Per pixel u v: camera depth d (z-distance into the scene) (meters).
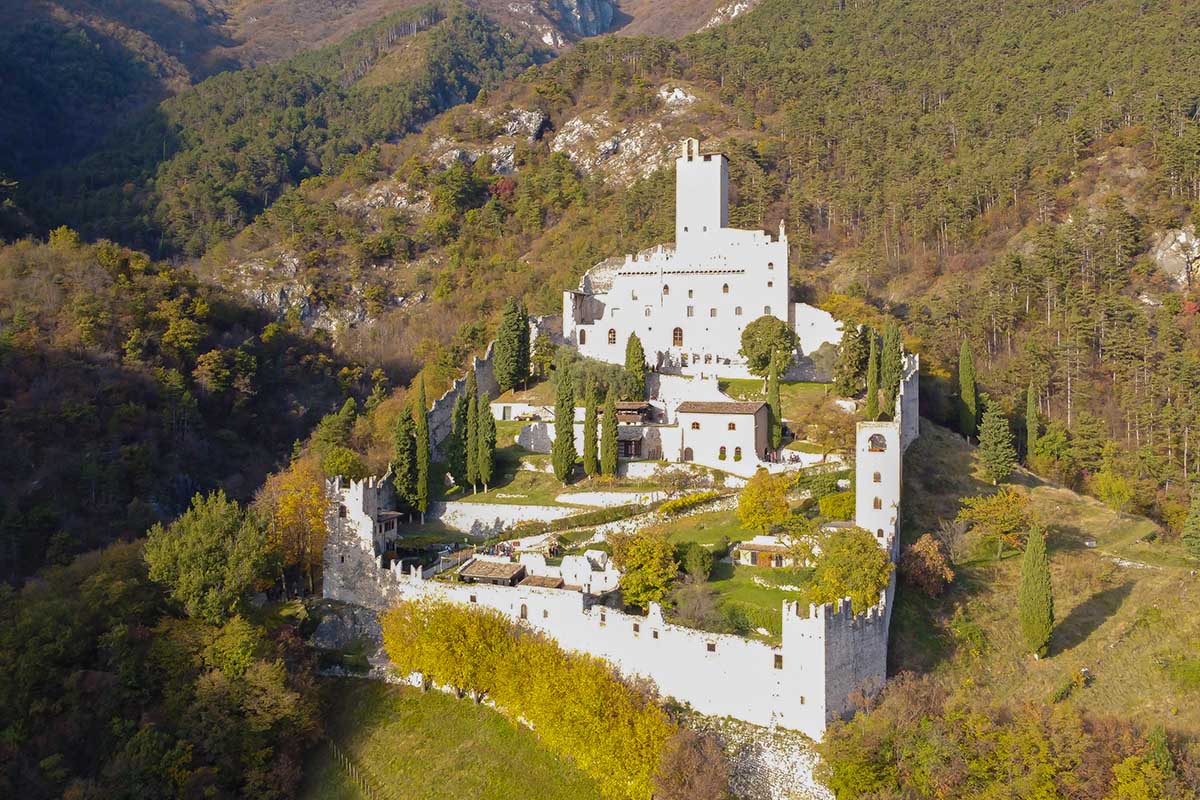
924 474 124.19
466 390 149.75
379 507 124.44
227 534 103.69
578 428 141.00
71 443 159.50
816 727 81.19
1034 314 185.50
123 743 87.06
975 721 78.44
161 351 190.12
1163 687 90.31
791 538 103.69
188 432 178.50
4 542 135.75
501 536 118.06
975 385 149.12
